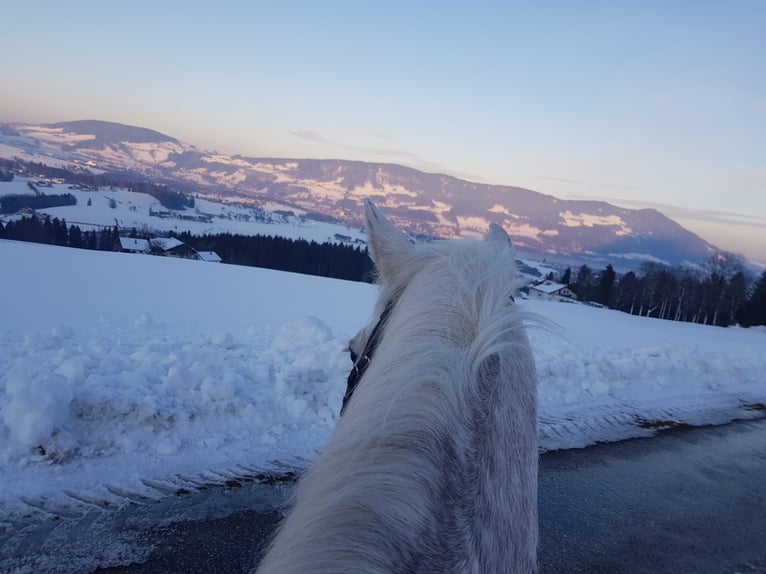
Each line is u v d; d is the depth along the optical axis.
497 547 0.92
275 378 5.43
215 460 3.91
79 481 3.41
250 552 2.94
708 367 9.38
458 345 1.02
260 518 3.27
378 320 1.40
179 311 11.26
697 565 3.44
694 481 4.72
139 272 18.30
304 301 16.11
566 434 5.46
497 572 0.91
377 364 1.03
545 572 3.17
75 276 15.09
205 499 3.41
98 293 12.55
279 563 0.70
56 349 5.93
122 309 10.62
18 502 3.12
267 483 3.70
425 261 1.35
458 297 1.12
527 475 1.16
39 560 2.68
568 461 4.79
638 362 8.58
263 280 21.52
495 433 0.99
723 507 4.29
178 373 4.62
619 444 5.38
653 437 5.73
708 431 6.23
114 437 3.86
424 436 0.85
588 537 3.60
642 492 4.37
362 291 21.56
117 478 3.51
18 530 2.89
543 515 3.82
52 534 2.89
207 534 3.06
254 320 11.16
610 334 18.44
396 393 0.90
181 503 3.34
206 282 18.06
